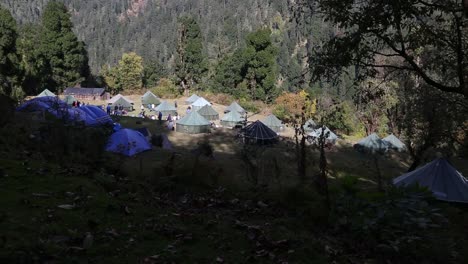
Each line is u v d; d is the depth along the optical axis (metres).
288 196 7.43
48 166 7.62
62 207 5.14
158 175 9.04
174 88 80.31
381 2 7.99
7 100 14.07
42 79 74.75
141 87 96.19
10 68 60.28
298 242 5.07
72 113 23.61
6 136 10.52
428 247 5.20
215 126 49.97
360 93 11.57
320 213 6.33
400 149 38.91
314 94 58.00
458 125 18.23
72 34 79.19
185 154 27.69
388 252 5.08
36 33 85.69
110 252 4.09
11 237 4.01
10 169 6.80
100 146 11.15
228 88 80.12
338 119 42.47
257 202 7.57
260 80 77.19
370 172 28.44
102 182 6.97
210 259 4.25
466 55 10.25
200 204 7.00
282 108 57.47
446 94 17.44
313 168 20.86
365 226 5.43
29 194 5.54
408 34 9.57
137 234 4.68
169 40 194.00
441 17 9.27
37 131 11.77
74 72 81.44
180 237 4.80
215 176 9.17
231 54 93.44
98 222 4.83
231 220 5.94
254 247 4.74
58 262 3.67
